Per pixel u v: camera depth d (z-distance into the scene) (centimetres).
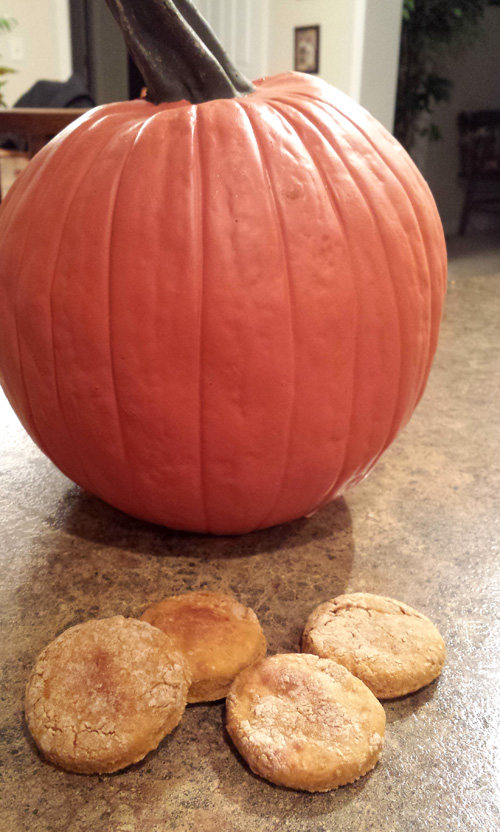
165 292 30
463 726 28
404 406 36
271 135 31
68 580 36
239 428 32
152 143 31
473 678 30
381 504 44
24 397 35
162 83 34
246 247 29
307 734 25
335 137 32
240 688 27
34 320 32
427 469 48
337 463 35
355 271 31
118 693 26
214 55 35
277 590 36
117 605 34
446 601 35
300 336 31
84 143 33
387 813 24
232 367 30
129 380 31
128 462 34
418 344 35
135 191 30
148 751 25
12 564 37
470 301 88
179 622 30
